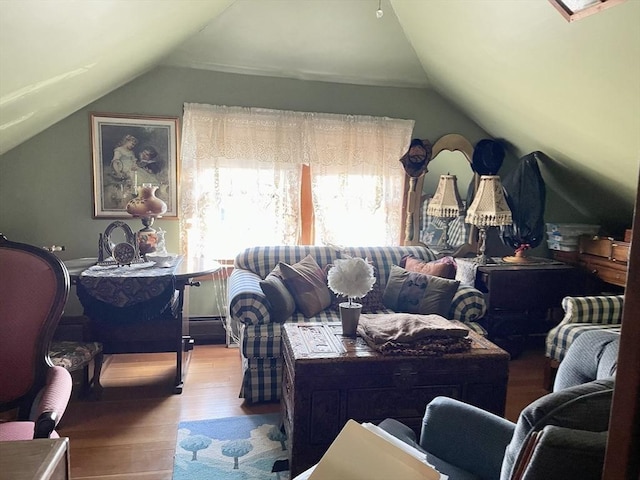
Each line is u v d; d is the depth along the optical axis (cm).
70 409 265
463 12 260
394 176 392
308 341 218
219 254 371
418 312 309
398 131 389
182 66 352
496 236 421
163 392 290
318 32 334
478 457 143
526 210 384
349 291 223
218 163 359
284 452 226
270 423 254
